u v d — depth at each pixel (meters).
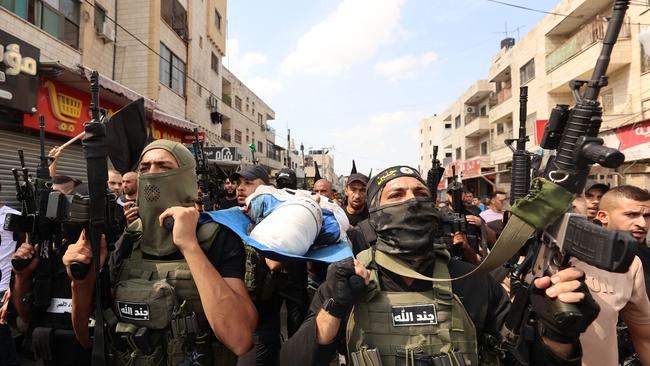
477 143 29.77
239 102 27.22
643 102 12.31
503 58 22.52
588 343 1.77
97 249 1.56
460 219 3.27
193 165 1.90
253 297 2.40
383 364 1.44
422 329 1.44
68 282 2.36
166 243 1.72
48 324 2.32
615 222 2.45
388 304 1.49
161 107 12.72
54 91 7.09
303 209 1.75
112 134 1.98
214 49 19.11
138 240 1.80
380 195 1.68
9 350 3.00
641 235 2.35
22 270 2.30
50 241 2.37
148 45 12.09
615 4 1.07
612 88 13.83
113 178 4.26
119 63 11.94
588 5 14.91
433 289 1.51
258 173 3.92
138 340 1.54
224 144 22.89
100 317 1.57
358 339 1.49
